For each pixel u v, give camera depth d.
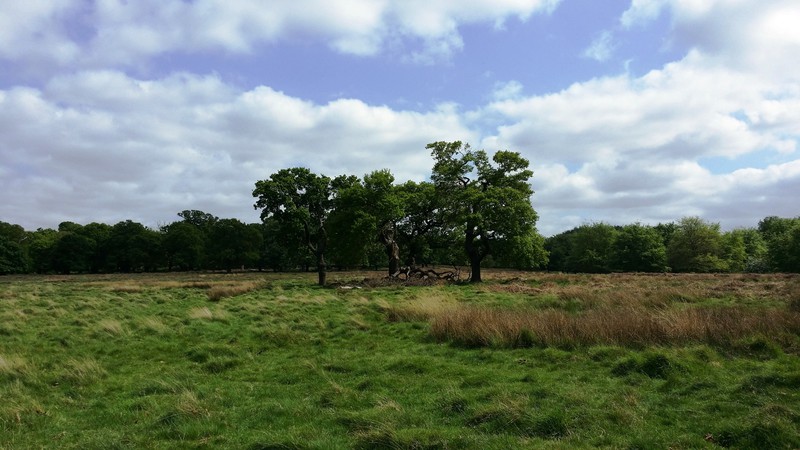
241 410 7.46
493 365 9.81
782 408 5.98
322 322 16.02
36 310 19.56
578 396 7.12
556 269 98.69
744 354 9.43
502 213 37.78
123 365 11.05
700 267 71.50
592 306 17.16
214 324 16.41
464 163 42.38
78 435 6.63
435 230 45.09
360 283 36.81
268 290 32.31
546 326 11.58
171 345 13.04
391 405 7.18
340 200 39.56
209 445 6.06
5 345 13.06
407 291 29.02
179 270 102.00
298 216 38.06
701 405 6.68
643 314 11.88
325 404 7.65
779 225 91.69
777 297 19.69
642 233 76.88
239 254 94.44
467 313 13.20
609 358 9.61
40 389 8.92
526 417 6.32
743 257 74.25
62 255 91.50
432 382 8.62
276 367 10.38
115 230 98.81
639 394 7.30
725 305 17.31
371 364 10.05
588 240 88.25
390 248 41.72
